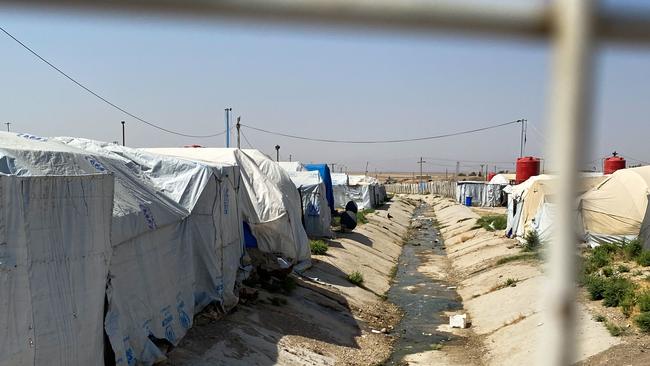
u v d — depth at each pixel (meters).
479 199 54.31
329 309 13.95
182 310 9.33
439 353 12.04
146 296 8.10
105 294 6.76
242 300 11.97
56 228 5.91
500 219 31.12
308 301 13.73
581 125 2.03
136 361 7.48
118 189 8.23
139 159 11.16
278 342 10.54
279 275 13.98
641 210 18.64
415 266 23.86
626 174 19.62
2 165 5.89
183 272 9.70
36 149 6.73
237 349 9.48
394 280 20.61
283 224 15.45
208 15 1.88
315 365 10.21
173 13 1.86
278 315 11.93
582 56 1.90
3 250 5.31
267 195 15.41
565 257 2.36
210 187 11.27
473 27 1.84
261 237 15.49
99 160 8.38
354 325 13.51
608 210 19.05
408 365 11.32
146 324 7.93
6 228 5.36
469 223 34.88
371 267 21.12
